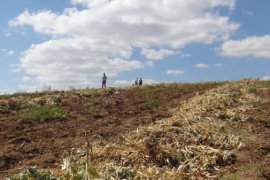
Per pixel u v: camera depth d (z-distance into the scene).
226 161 12.66
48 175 10.10
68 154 14.01
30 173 10.03
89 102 23.98
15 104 22.33
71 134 17.11
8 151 14.72
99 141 14.84
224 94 23.02
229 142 14.32
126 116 20.75
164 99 25.55
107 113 21.20
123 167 10.98
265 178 11.09
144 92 27.98
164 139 13.98
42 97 24.59
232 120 17.75
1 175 12.36
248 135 15.45
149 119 19.42
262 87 26.39
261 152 13.45
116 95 27.09
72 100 24.44
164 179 10.93
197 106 20.72
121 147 12.98
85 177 10.05
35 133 17.31
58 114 20.16
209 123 16.48
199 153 13.02
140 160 12.25
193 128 15.36
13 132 17.39
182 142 13.98
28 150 14.89
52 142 15.95
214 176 11.45
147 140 13.51
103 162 11.78
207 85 31.39
